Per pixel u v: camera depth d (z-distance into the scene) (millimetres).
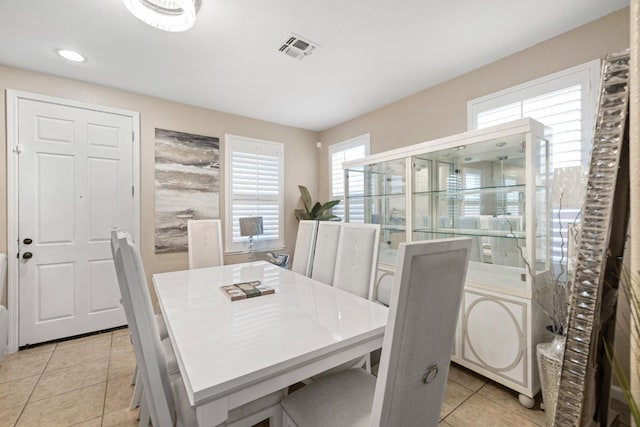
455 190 2469
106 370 2291
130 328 1108
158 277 2311
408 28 2117
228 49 2379
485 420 1722
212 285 2062
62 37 2205
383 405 818
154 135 3334
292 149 4477
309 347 1124
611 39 1940
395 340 797
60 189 2832
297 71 2752
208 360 1021
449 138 2346
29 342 2678
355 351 1243
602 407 817
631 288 668
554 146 2178
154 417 1044
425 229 2680
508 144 2049
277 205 4324
